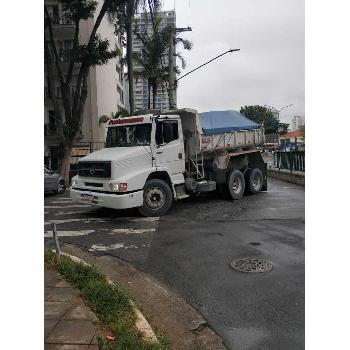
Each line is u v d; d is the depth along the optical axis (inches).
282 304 176.1
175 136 418.6
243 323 160.1
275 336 149.0
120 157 366.9
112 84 1496.1
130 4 789.9
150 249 271.6
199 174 462.9
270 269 222.7
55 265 216.8
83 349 130.0
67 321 150.3
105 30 1321.4
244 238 294.8
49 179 593.0
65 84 819.4
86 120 1190.3
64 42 1160.8
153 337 143.5
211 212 412.2
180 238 299.0
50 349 129.9
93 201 379.6
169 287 201.3
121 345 132.3
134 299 185.3
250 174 546.9
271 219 366.9
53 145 1147.3
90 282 187.6
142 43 1219.9
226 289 195.5
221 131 490.6
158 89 1444.4
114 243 289.4
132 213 413.1
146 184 387.9
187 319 165.5
